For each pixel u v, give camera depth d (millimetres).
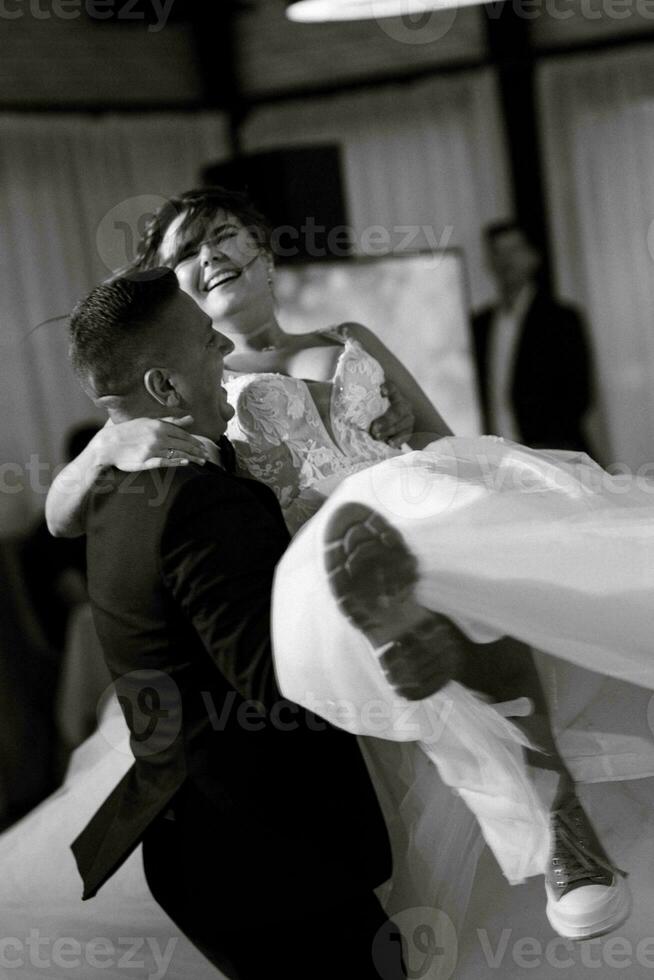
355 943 1786
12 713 4496
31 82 6398
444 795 1916
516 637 1637
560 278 7184
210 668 1813
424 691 1633
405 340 4414
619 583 1623
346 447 2418
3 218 6281
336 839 1792
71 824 2369
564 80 7023
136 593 1776
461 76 7098
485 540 1635
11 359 6188
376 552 1596
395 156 7266
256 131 7285
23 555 4562
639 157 7004
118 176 6770
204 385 1914
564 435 5738
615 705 1812
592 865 1726
